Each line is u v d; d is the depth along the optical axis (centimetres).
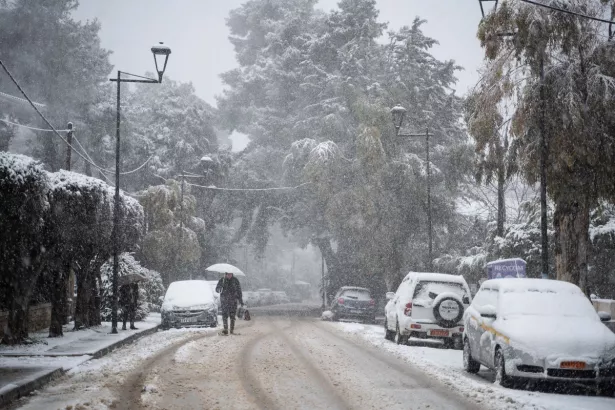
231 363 1409
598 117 1862
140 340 2052
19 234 1596
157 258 4291
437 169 4409
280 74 5441
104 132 5188
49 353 1498
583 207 1959
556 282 1347
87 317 2255
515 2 1877
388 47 5147
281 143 5594
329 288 5241
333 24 5281
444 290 1909
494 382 1231
